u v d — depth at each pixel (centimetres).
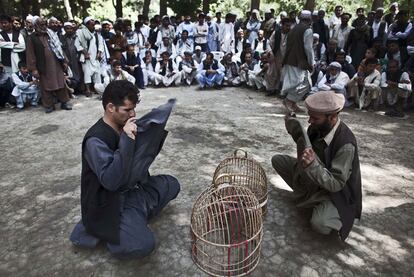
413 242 269
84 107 650
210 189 272
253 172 333
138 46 879
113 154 216
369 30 719
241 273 234
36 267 241
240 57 851
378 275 235
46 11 1622
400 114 581
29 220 294
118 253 234
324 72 679
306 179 278
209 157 415
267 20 873
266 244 264
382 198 329
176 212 302
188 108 629
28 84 629
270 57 709
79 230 252
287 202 319
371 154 429
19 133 509
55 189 344
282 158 320
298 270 239
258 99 707
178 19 1120
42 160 413
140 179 248
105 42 778
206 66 794
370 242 268
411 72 608
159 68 831
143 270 238
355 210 256
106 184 209
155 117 229
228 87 825
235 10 1705
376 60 599
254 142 465
